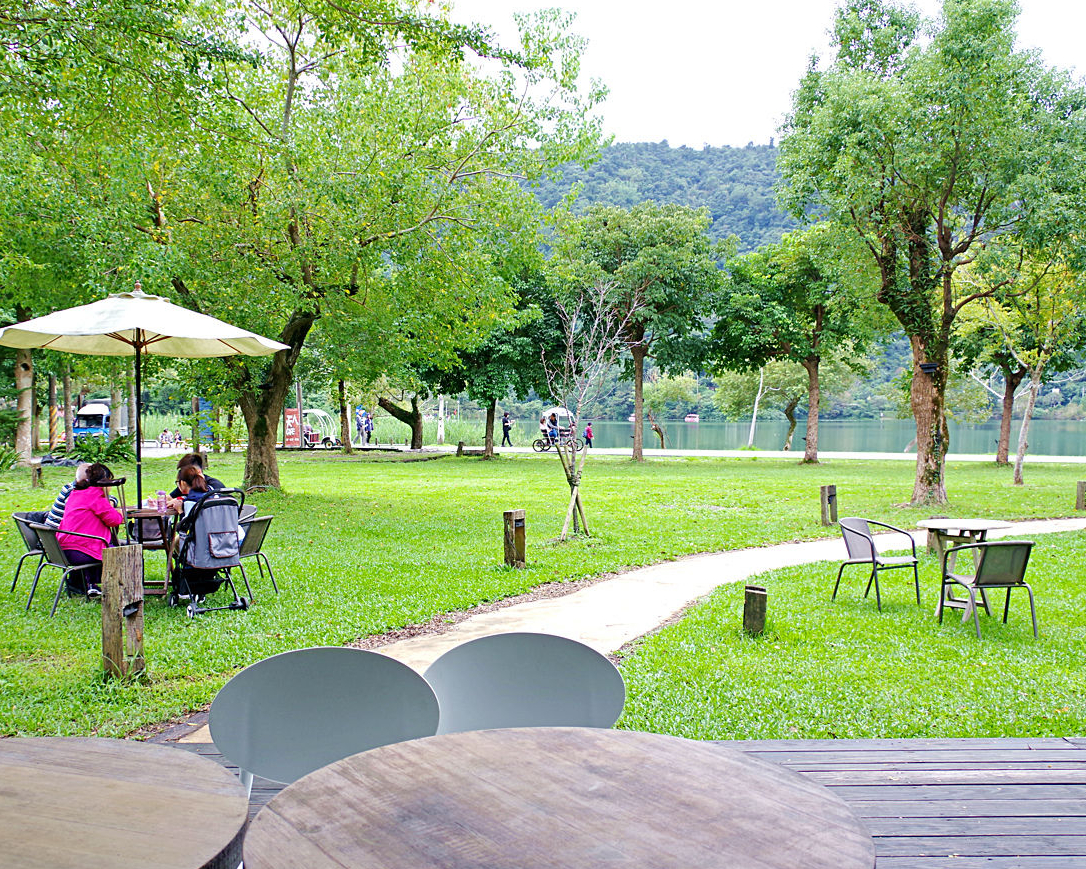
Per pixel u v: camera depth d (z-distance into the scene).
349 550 11.51
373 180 14.38
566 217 19.02
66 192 13.59
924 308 17.52
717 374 36.91
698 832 1.74
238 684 2.78
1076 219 15.25
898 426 95.12
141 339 9.61
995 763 4.20
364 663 2.86
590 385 17.83
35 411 35.47
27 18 7.09
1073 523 15.23
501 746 2.20
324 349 17.14
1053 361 29.98
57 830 1.74
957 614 8.27
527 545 12.12
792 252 31.62
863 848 1.67
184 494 8.21
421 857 1.64
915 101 15.85
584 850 1.67
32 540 8.48
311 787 1.96
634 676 6.07
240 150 10.05
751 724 5.06
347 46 9.85
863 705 5.45
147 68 8.00
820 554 12.01
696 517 15.80
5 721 5.00
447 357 19.44
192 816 1.81
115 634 5.75
